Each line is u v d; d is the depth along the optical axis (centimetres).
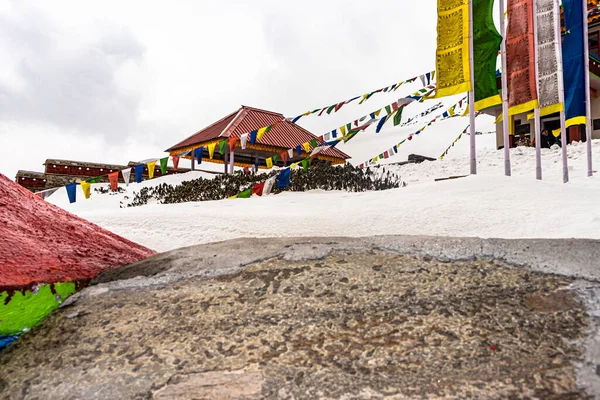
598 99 2098
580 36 1048
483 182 751
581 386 155
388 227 567
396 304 221
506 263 254
